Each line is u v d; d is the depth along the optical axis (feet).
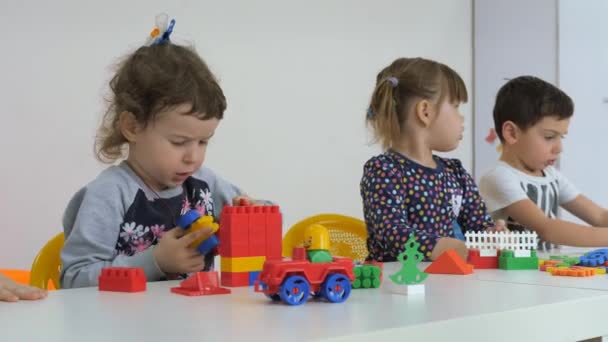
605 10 8.66
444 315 2.00
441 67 5.15
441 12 9.46
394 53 9.00
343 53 8.54
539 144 6.01
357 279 2.60
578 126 8.82
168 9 7.16
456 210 5.24
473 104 9.66
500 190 5.89
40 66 6.49
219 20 7.52
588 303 2.37
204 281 2.55
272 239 2.83
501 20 9.51
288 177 8.07
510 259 3.42
